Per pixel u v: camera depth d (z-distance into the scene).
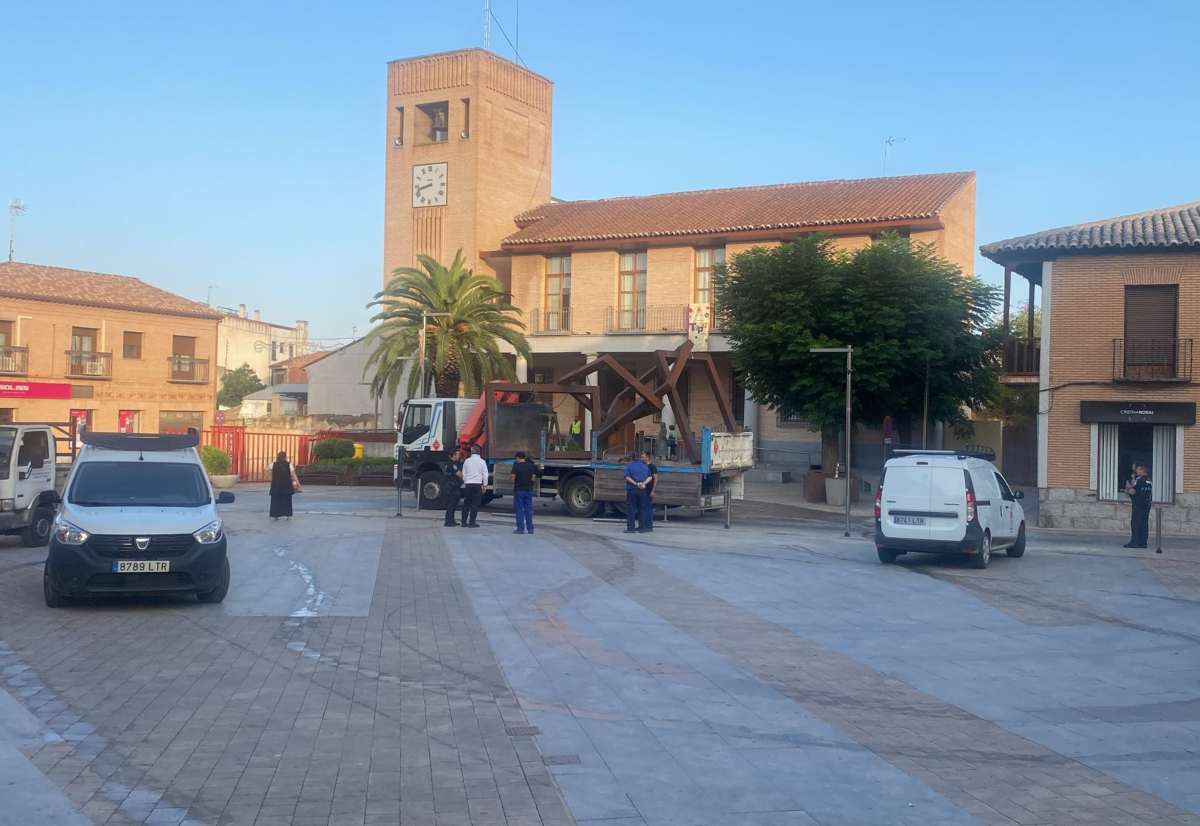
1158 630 12.31
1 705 8.19
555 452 27.17
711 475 25.33
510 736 7.58
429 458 28.48
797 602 13.92
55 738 7.34
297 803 6.12
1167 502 25.34
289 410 66.81
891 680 9.64
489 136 49.72
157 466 13.58
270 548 18.81
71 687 8.77
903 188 42.56
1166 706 8.83
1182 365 25.19
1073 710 8.66
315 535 21.19
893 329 29.33
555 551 19.02
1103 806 6.30
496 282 43.12
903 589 15.21
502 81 50.59
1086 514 25.97
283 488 24.75
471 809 6.07
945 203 39.72
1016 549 19.44
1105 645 11.41
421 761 6.95
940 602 14.12
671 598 14.04
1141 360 25.59
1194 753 7.48
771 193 45.78
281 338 91.00
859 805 6.25
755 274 31.09
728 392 43.62
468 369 41.50
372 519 25.23
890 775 6.84
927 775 6.87
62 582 11.90
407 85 51.09
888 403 31.72
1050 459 26.36
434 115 51.78
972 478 17.45
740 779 6.70
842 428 31.36
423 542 20.22
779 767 6.97
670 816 6.01
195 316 53.31
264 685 8.95
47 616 11.95
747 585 15.31
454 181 49.72
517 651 10.54
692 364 43.78
